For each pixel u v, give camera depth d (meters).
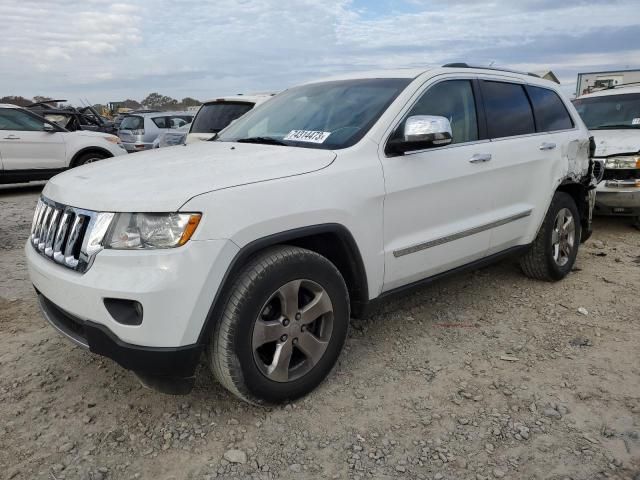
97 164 3.37
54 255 2.85
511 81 4.55
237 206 2.66
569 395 3.16
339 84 4.09
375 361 3.56
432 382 3.31
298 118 3.85
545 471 2.54
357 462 2.61
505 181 4.22
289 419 2.94
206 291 2.55
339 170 3.13
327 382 3.30
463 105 4.04
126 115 15.93
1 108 10.65
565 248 5.10
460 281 5.08
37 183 13.12
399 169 3.41
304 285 2.99
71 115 13.80
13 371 3.43
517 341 3.86
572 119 5.18
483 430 2.84
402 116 3.55
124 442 2.76
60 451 2.69
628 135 7.07
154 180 2.76
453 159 3.76
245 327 2.72
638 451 2.66
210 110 8.39
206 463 2.61
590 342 3.84
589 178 5.32
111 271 2.54
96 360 3.56
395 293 3.56
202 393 3.18
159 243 2.52
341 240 3.11
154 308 2.47
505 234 4.30
